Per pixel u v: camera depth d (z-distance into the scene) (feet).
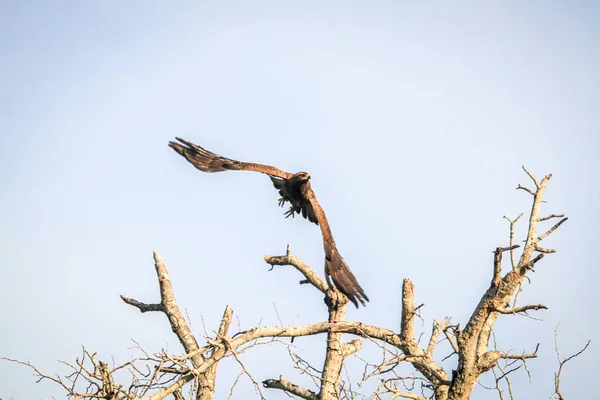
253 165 78.02
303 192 81.15
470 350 85.56
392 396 81.41
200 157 76.07
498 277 85.51
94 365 77.46
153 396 81.76
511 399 83.10
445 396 88.99
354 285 63.82
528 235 86.74
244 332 88.63
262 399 78.79
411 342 91.09
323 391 89.71
